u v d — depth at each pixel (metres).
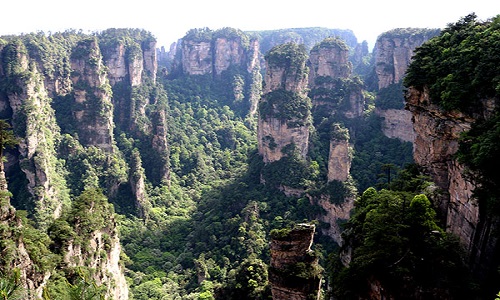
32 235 42.25
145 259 84.50
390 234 29.00
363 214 35.50
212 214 95.12
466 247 28.86
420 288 27.09
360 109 117.94
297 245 39.91
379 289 28.48
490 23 33.94
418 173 39.28
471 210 28.52
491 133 26.70
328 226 78.25
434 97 34.88
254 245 75.00
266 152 99.75
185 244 89.25
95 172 108.88
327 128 109.75
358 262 29.12
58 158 106.88
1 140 43.72
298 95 98.38
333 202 76.62
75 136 113.81
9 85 95.88
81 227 51.72
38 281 36.66
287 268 39.94
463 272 27.23
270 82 101.50
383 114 112.31
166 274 78.75
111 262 58.31
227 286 53.72
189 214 108.19
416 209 29.62
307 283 39.06
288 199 87.69
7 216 36.78
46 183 87.12
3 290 29.86
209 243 83.06
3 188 42.06
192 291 69.25
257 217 82.81
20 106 92.81
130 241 92.25
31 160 87.44
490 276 26.58
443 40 36.72
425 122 37.62
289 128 95.12
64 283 40.22
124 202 106.88
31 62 107.25
